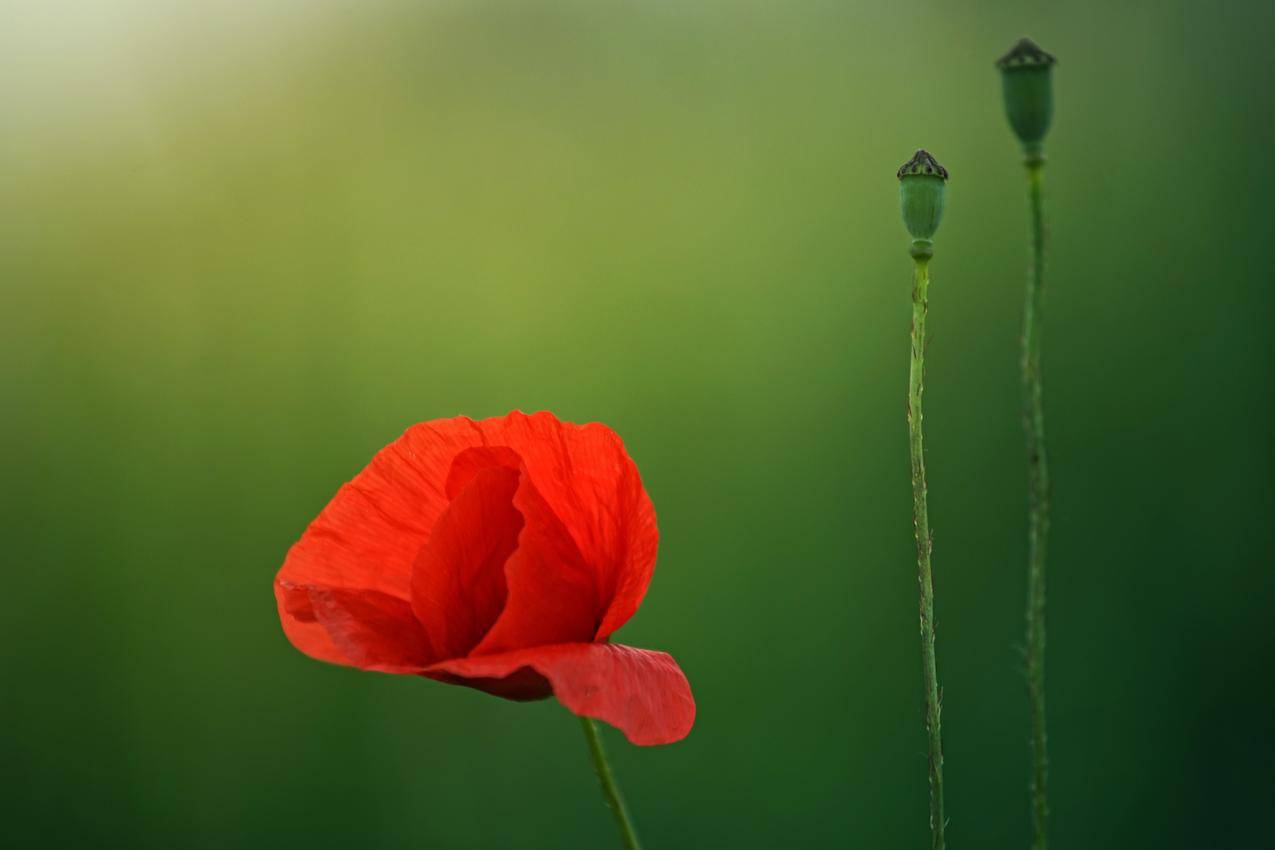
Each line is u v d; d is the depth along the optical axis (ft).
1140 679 7.68
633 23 9.10
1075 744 7.57
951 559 7.85
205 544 7.91
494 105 8.91
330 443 8.14
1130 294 8.27
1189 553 7.90
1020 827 7.41
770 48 9.07
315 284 8.36
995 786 7.48
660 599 7.91
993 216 8.46
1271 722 7.61
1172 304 8.21
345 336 8.32
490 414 8.37
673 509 8.08
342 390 8.25
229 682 7.73
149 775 7.62
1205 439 8.02
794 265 8.55
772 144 8.89
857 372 8.27
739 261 8.58
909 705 7.59
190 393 8.09
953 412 8.11
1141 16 8.58
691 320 8.48
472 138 8.84
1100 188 8.46
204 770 7.62
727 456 8.16
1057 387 8.17
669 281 8.57
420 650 2.28
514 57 8.98
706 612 7.87
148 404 8.04
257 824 7.55
